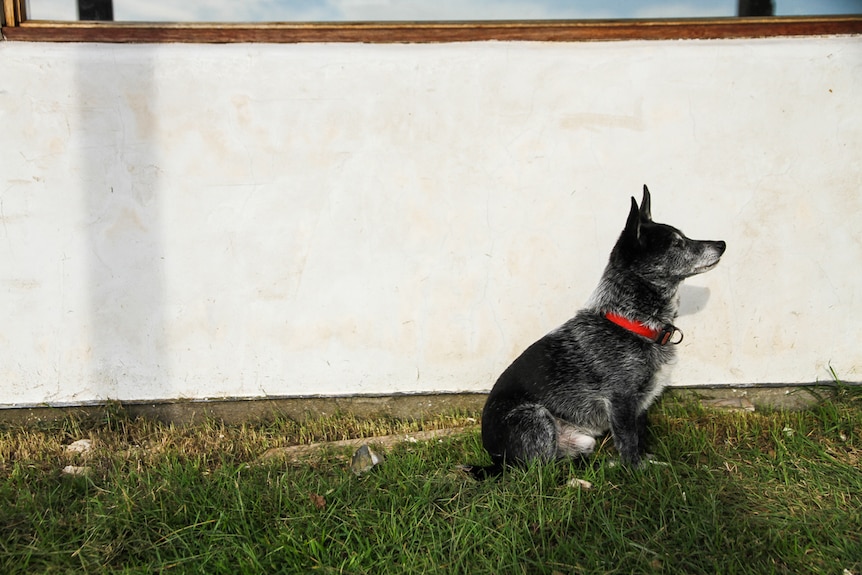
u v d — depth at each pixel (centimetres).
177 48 186
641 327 172
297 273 195
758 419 191
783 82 190
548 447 168
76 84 186
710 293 197
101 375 196
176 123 189
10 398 195
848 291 197
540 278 196
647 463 167
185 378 197
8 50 184
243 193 192
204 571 138
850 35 188
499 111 190
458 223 194
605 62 189
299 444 189
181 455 180
